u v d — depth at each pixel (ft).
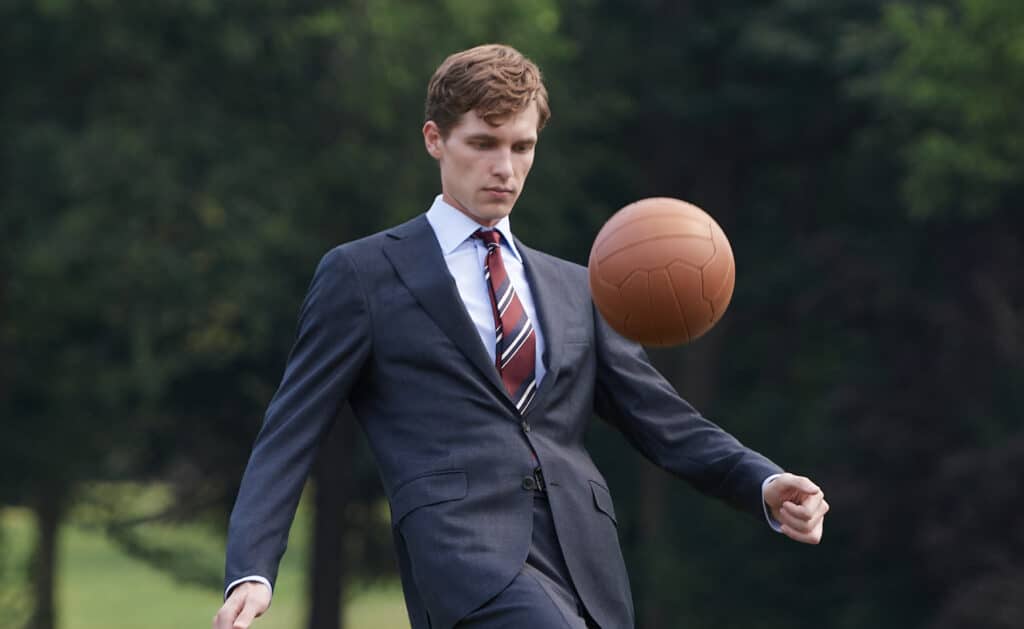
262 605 25.86
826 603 179.42
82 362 165.99
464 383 27.53
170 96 147.13
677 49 176.35
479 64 27.78
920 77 143.54
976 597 139.03
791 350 195.93
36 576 182.80
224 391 175.94
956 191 143.95
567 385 28.22
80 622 276.82
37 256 139.64
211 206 145.28
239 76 153.89
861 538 162.40
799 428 183.83
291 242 148.46
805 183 192.44
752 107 173.47
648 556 184.24
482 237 28.55
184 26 147.02
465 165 27.94
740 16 172.65
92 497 183.42
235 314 157.28
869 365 169.89
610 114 176.86
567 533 27.25
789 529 27.58
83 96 151.43
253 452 27.55
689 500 187.42
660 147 186.60
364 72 145.59
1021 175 142.51
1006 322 157.89
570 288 29.19
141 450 182.39
